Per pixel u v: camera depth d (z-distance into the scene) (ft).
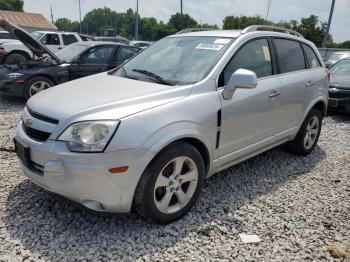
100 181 9.09
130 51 31.04
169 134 9.82
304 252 9.77
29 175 10.16
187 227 10.59
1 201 11.48
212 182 13.71
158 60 13.33
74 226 10.36
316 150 18.49
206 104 11.03
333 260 9.50
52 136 9.44
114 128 9.15
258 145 13.65
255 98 12.72
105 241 9.74
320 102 17.33
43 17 143.64
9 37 49.88
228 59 12.17
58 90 11.56
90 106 9.69
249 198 12.64
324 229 10.92
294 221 11.27
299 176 14.89
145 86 11.21
